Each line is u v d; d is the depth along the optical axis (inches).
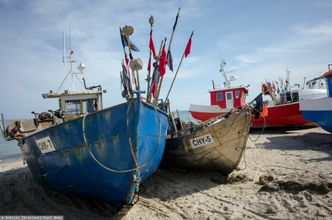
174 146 320.8
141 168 224.5
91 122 203.0
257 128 791.7
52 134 222.5
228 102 761.6
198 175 327.3
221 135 286.7
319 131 717.9
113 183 210.4
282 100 780.6
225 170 311.9
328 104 530.0
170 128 366.9
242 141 287.9
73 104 306.7
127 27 240.4
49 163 236.4
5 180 367.9
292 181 241.8
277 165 351.9
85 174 215.5
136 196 260.5
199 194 261.6
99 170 209.2
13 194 290.4
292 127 760.3
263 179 277.4
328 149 445.4
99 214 226.4
